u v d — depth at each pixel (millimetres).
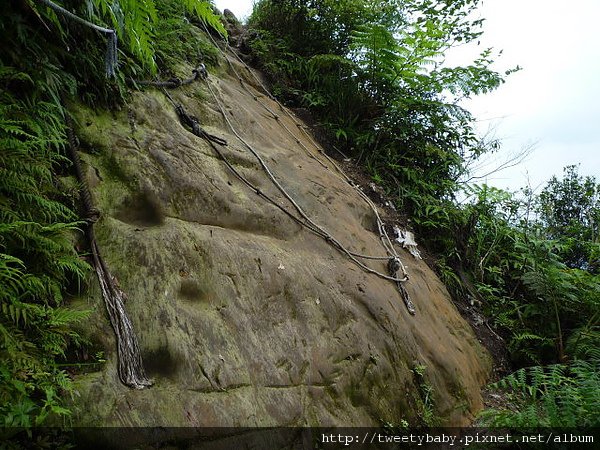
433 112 5457
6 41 1912
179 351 1822
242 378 1963
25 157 1698
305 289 2617
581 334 4461
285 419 2008
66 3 2229
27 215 1689
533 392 3061
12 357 1329
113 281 1828
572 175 7230
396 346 2945
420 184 5379
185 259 2129
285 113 4926
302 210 3295
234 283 2271
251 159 3248
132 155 2352
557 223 6797
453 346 3725
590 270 5957
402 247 4438
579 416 2682
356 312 2838
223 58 4531
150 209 2250
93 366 1606
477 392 3559
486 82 5125
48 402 1314
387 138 5547
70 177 2045
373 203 4625
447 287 4785
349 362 2539
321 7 5777
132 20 1870
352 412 2363
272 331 2273
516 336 4648
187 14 4695
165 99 2979
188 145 2758
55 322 1484
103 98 2453
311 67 5516
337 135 5246
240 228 2672
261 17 6172
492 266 5457
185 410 1696
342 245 3328
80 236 1914
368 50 5195
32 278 1502
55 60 2150
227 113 3551
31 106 1930
